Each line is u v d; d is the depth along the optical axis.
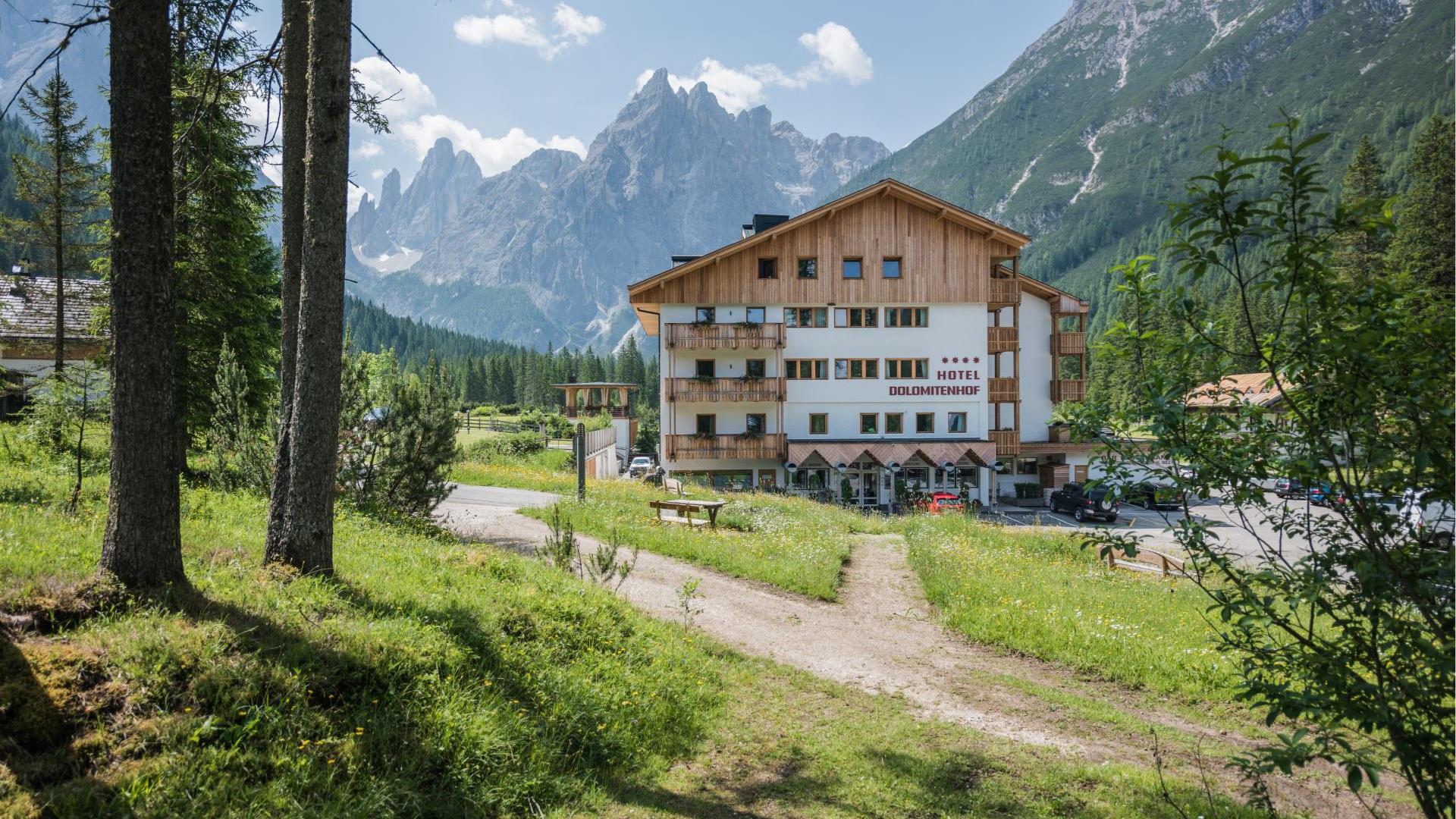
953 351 42.38
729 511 23.33
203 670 5.20
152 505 6.18
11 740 4.21
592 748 6.42
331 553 8.34
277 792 4.52
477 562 10.47
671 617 11.28
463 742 5.58
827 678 9.45
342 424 13.81
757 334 40.59
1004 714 8.43
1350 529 3.46
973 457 41.62
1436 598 3.12
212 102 9.93
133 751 4.45
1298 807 6.39
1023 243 42.44
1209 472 3.72
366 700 5.63
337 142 8.43
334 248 8.39
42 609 5.37
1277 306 3.55
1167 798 5.87
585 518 19.42
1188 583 16.50
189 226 18.36
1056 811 6.05
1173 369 3.84
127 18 6.02
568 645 8.05
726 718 7.75
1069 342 45.12
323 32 8.27
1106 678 10.00
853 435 42.22
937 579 14.79
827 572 15.01
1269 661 3.69
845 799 6.11
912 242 41.97
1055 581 15.76
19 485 10.91
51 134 21.73
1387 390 3.13
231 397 14.15
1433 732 3.24
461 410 15.34
